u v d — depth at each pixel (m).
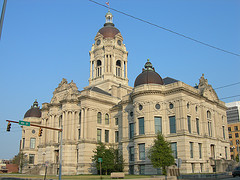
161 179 42.59
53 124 83.69
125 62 101.69
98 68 99.00
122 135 73.94
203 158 64.31
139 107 66.00
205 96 69.69
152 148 56.16
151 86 65.44
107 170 67.38
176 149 60.34
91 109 75.75
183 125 60.22
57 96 86.62
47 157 80.69
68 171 73.12
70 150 75.56
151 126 62.81
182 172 57.69
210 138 67.50
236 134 131.00
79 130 77.25
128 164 68.69
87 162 70.75
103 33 101.81
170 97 64.25
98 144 73.00
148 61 74.06
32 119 101.44
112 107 81.25
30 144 99.00
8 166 102.12
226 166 64.94
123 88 88.56
